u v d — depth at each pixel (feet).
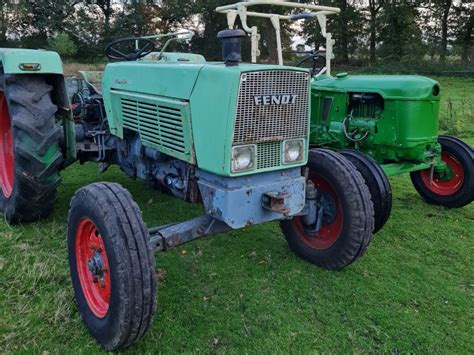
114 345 6.88
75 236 7.74
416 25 84.07
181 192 8.79
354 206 9.04
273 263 10.13
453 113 28.12
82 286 7.76
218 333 7.62
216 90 7.13
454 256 10.71
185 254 10.48
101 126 12.72
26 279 8.85
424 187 14.64
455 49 92.73
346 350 7.28
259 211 7.79
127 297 6.52
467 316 8.25
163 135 8.52
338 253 9.43
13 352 6.93
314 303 8.57
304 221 9.54
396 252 10.89
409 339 7.58
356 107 13.64
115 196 7.06
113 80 10.10
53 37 87.35
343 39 92.48
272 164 7.75
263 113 7.33
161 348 7.22
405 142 12.43
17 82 10.40
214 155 7.36
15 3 89.66
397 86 12.41
